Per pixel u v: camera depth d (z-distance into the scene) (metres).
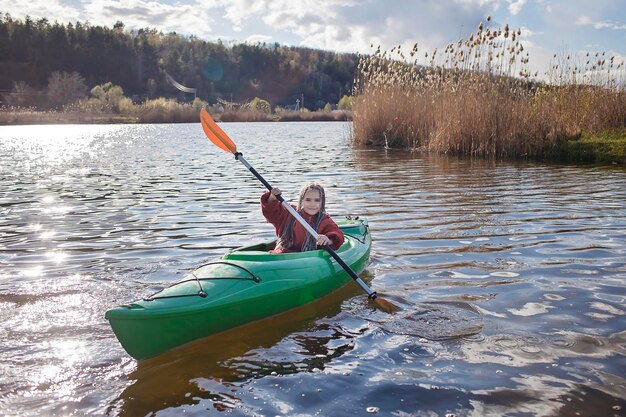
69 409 2.67
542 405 2.62
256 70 101.38
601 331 3.43
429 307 3.90
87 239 5.89
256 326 3.65
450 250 5.33
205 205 7.94
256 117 54.97
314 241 4.59
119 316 3.08
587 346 3.23
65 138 26.55
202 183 10.30
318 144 20.50
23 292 4.21
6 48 86.50
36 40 87.38
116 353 3.26
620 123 14.53
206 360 3.16
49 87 73.44
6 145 21.86
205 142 23.05
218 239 5.86
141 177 11.32
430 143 16.11
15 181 10.84
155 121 52.12
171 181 10.62
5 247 5.57
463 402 2.66
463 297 4.08
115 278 4.54
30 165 14.05
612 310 3.77
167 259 5.09
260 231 6.23
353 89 19.55
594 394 2.71
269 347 3.32
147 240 5.83
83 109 57.06
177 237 5.96
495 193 8.59
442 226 6.32
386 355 3.18
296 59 109.25
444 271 4.70
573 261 4.90
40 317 3.75
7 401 2.74
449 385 2.82
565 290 4.17
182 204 8.03
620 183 9.52
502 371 2.96
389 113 18.00
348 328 3.59
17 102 67.50
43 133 31.77
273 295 3.76
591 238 5.68
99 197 8.73
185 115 52.94
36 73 82.69
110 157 16.19
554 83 14.98
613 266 4.74
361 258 4.72
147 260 5.06
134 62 86.69
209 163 14.14
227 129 35.78
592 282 4.34
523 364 3.03
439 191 8.85
